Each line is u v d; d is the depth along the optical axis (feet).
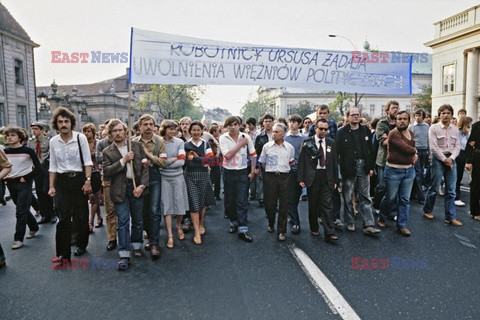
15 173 15.52
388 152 16.75
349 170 16.60
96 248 15.42
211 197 16.37
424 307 9.68
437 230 16.94
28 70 96.27
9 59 88.58
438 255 13.66
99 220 19.30
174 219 21.11
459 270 12.20
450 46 72.18
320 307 9.73
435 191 18.70
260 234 17.06
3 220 21.15
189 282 11.52
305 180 15.98
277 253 14.20
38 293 10.87
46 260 13.84
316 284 11.19
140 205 14.01
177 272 12.39
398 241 15.46
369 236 16.30
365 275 11.86
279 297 10.36
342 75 16.98
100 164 18.38
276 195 16.72
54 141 13.76
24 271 12.69
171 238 15.28
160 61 15.42
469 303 9.89
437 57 75.66
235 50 16.03
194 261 13.46
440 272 12.05
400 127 16.37
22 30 93.86
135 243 14.19
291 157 16.44
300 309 9.63
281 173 16.11
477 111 67.82
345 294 10.49
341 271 12.22
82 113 104.99
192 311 9.62
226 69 16.03
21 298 10.54
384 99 188.85
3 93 86.07
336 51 16.80
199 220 17.31
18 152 15.65
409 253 13.94
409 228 17.33
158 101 147.13
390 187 16.78
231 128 16.44
